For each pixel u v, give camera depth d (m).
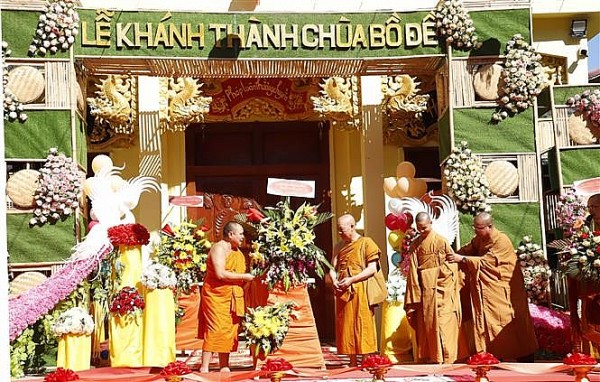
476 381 6.13
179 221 11.41
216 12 9.25
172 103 10.87
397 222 9.36
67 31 8.95
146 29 9.13
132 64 9.35
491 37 9.38
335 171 11.95
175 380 6.07
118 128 10.95
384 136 11.56
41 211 8.76
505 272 7.98
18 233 8.75
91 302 9.10
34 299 7.65
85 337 7.83
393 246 9.51
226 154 11.98
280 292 8.36
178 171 11.67
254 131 12.00
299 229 8.18
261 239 8.21
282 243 8.08
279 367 6.34
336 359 9.50
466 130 9.31
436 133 11.55
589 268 6.92
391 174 11.70
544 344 8.52
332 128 11.98
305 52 9.34
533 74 9.26
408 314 8.14
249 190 11.96
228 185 11.93
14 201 8.77
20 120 8.87
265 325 7.86
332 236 11.84
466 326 8.27
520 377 6.57
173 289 8.29
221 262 7.62
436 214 9.52
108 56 9.08
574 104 9.70
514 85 9.22
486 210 9.15
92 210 8.54
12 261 8.70
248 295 8.28
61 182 8.75
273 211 8.27
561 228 9.75
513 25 9.38
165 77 10.58
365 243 8.20
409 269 8.13
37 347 8.09
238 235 7.84
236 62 9.30
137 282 8.25
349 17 9.41
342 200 11.89
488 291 7.96
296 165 11.98
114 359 7.95
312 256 8.16
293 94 11.60
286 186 8.82
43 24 8.91
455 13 9.29
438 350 7.80
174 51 9.16
